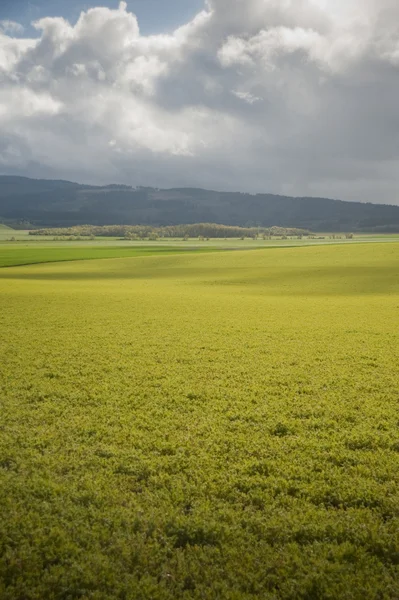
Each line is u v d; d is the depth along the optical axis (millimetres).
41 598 7328
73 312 39562
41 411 15406
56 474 11219
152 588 7465
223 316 38031
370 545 8570
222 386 18531
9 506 9656
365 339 28406
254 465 11773
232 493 10328
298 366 21750
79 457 12133
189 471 11359
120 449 12633
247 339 28250
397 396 17203
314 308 43406
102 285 68438
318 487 10672
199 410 15719
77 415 15211
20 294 53594
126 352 24281
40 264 112562
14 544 8531
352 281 68062
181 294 56000
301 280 71562
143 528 9023
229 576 7781
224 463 11898
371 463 11906
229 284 70062
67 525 9070
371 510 9797
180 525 9086
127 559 8164
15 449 12508
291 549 8477
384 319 36656
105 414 15336
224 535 8797
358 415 15344
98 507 9820
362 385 18625
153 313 39438
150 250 162375
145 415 15281
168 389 17953
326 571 7961
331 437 13602
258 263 98562
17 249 167000
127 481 10930
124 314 38625
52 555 8234
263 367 21500
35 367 21109
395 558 8281
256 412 15531
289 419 15070
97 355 23578
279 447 12852
